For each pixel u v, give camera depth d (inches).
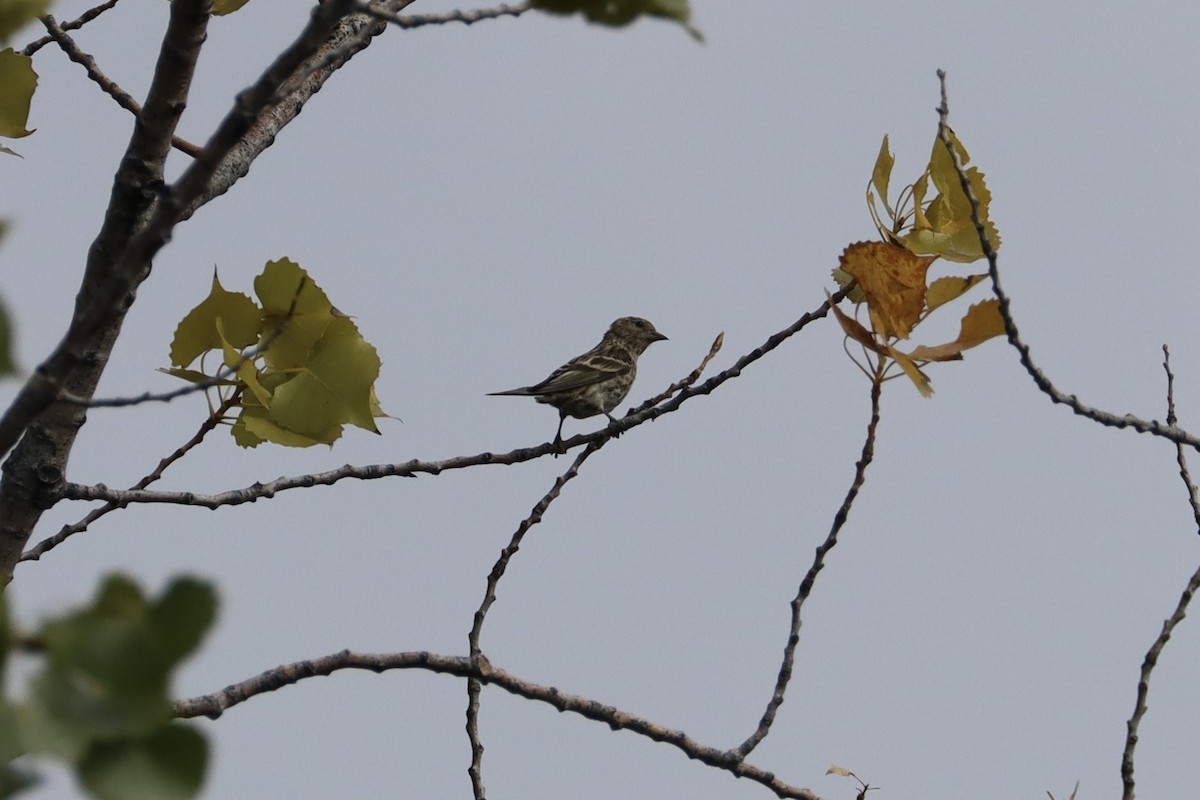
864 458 320.5
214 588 113.0
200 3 262.8
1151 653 329.1
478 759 334.3
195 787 110.3
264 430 318.0
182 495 371.2
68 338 210.5
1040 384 351.6
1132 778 323.9
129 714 109.1
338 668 286.8
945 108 338.0
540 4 156.2
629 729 308.5
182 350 322.0
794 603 323.9
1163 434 374.0
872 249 301.7
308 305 318.3
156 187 275.3
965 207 344.5
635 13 157.1
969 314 321.7
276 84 205.3
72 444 343.6
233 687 278.4
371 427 320.2
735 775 311.3
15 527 341.7
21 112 295.7
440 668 294.0
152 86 269.7
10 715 106.2
